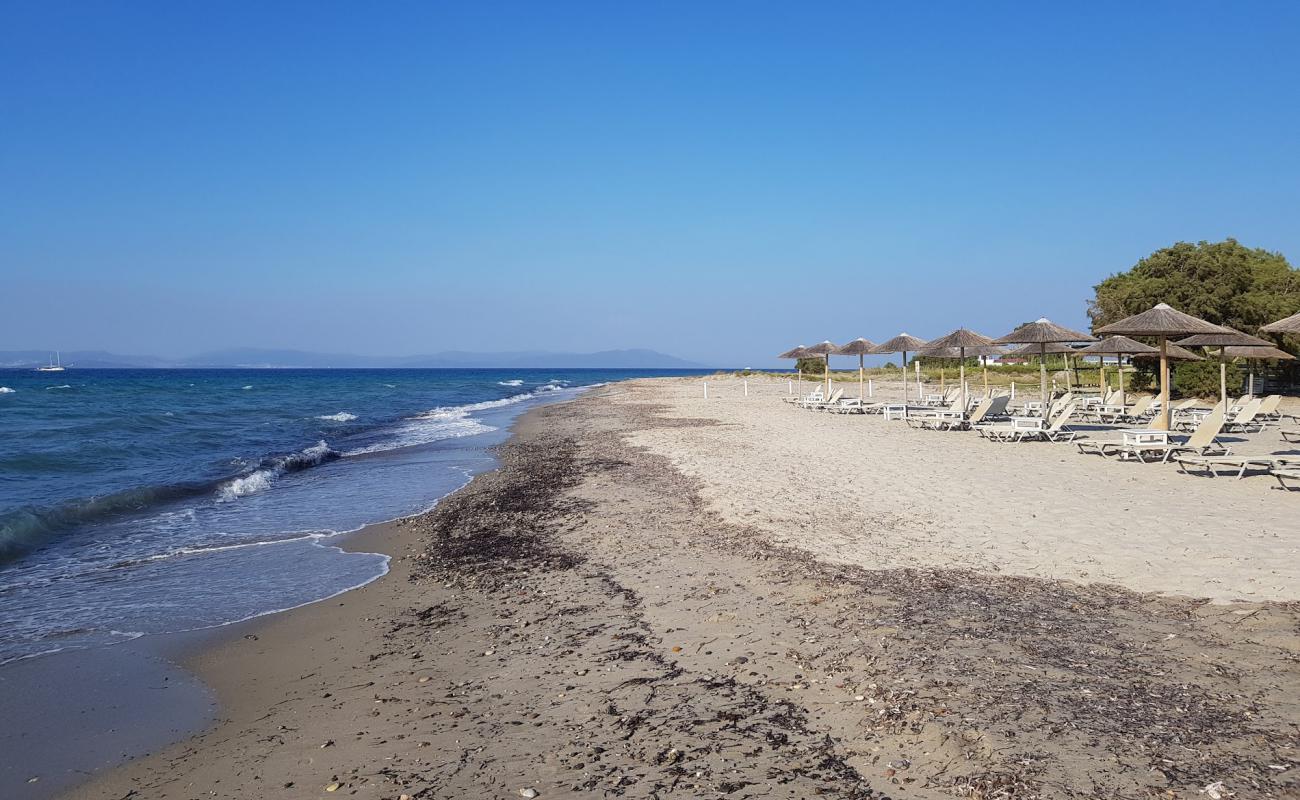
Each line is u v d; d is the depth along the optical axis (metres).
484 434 26.97
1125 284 31.39
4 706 5.64
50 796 4.38
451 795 3.93
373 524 12.14
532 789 3.93
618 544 9.48
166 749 4.90
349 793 4.06
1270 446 15.90
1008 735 4.02
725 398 42.16
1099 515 9.53
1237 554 7.43
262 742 4.86
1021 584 6.82
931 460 15.14
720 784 3.83
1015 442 18.19
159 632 7.23
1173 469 13.34
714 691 4.95
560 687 5.27
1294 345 28.12
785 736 4.28
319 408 41.66
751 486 12.68
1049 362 51.12
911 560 7.80
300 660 6.44
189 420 32.31
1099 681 4.66
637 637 6.12
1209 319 28.55
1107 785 3.52
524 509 12.47
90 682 6.07
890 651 5.32
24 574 9.36
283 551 10.43
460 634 6.75
